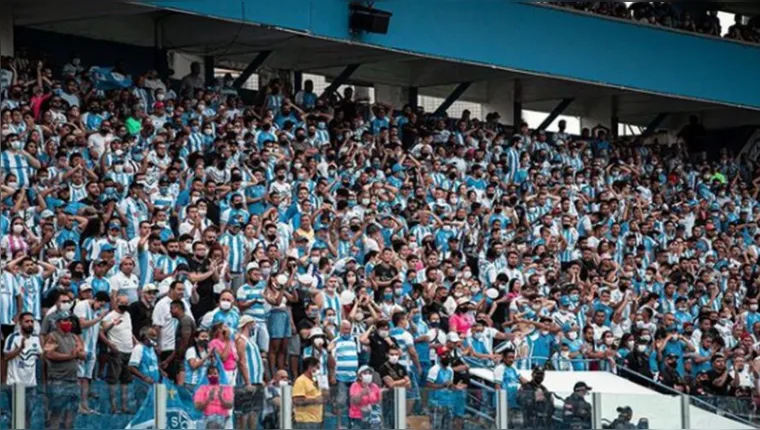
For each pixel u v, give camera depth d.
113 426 26.22
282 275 33.25
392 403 28.52
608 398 30.53
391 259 36.59
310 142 42.25
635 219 47.00
